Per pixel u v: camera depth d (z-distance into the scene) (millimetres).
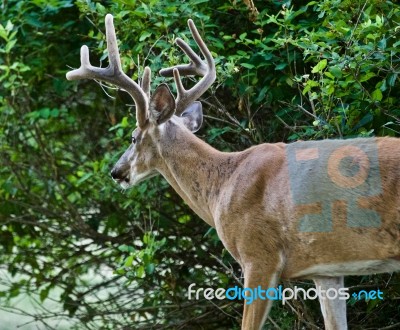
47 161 15695
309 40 11172
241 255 9844
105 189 13820
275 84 12570
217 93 13492
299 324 11422
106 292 16203
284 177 9609
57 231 15711
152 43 12688
